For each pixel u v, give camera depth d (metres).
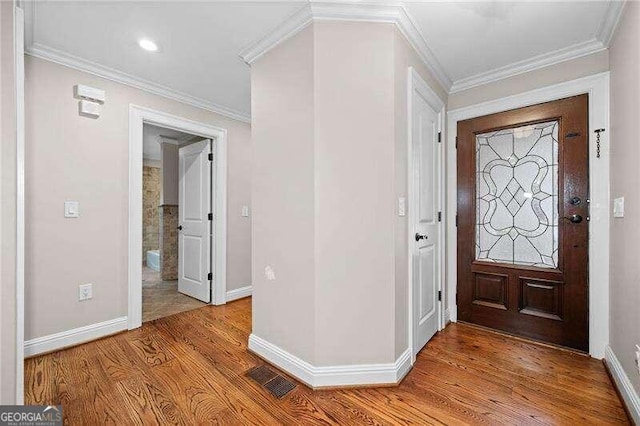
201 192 3.37
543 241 2.21
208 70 2.38
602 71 1.94
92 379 1.74
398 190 1.74
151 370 1.85
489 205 2.45
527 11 1.67
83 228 2.26
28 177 2.01
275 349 1.90
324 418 1.41
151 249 6.05
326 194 1.64
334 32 1.64
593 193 1.96
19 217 1.28
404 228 1.81
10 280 1.25
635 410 1.34
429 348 2.11
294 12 1.68
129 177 2.52
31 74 2.02
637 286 1.42
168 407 1.49
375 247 1.67
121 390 1.63
